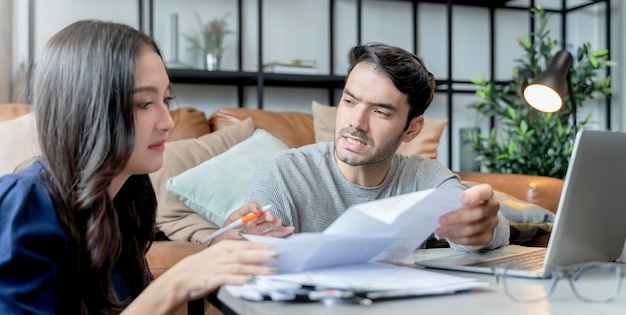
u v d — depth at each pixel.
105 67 0.87
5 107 2.36
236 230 1.12
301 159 1.47
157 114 0.92
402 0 3.87
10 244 0.77
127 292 1.11
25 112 2.35
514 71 3.63
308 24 3.69
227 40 3.53
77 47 0.88
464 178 2.66
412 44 3.94
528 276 0.92
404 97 1.30
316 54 3.71
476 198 0.96
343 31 3.76
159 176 2.24
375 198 1.45
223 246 0.84
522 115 3.50
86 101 0.87
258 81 3.25
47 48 0.91
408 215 0.87
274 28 3.62
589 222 0.96
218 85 3.54
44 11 3.16
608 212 1.00
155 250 1.87
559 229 0.90
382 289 0.77
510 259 1.06
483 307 0.74
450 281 0.83
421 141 2.76
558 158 3.31
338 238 0.82
